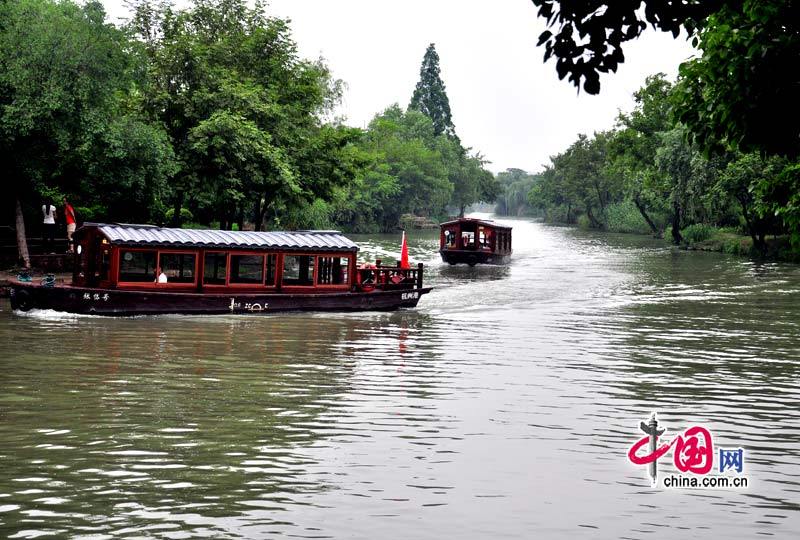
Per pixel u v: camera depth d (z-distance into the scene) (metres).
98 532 9.77
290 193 42.31
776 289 39.28
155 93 38.94
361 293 30.16
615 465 12.70
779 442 13.99
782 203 13.60
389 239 91.62
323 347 22.17
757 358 21.41
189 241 27.64
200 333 23.77
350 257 30.28
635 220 112.12
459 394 17.02
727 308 32.06
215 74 41.00
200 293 27.61
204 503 10.76
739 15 10.01
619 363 20.59
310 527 10.08
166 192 36.78
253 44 45.53
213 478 11.69
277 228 58.75
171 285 27.44
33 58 30.59
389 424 14.64
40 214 38.44
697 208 69.38
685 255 65.06
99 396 16.05
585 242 88.12
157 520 10.17
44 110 30.17
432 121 156.75
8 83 30.55
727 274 47.50
